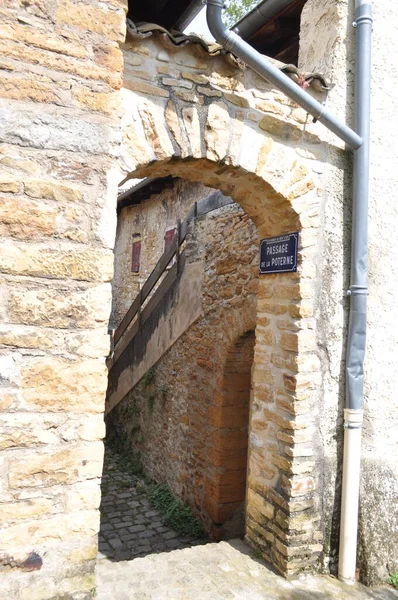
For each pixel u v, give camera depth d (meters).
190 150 2.70
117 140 2.22
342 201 3.23
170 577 3.04
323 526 3.19
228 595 2.88
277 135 2.99
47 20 2.07
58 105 2.11
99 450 2.19
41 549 2.09
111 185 2.21
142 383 6.90
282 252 3.29
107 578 3.01
